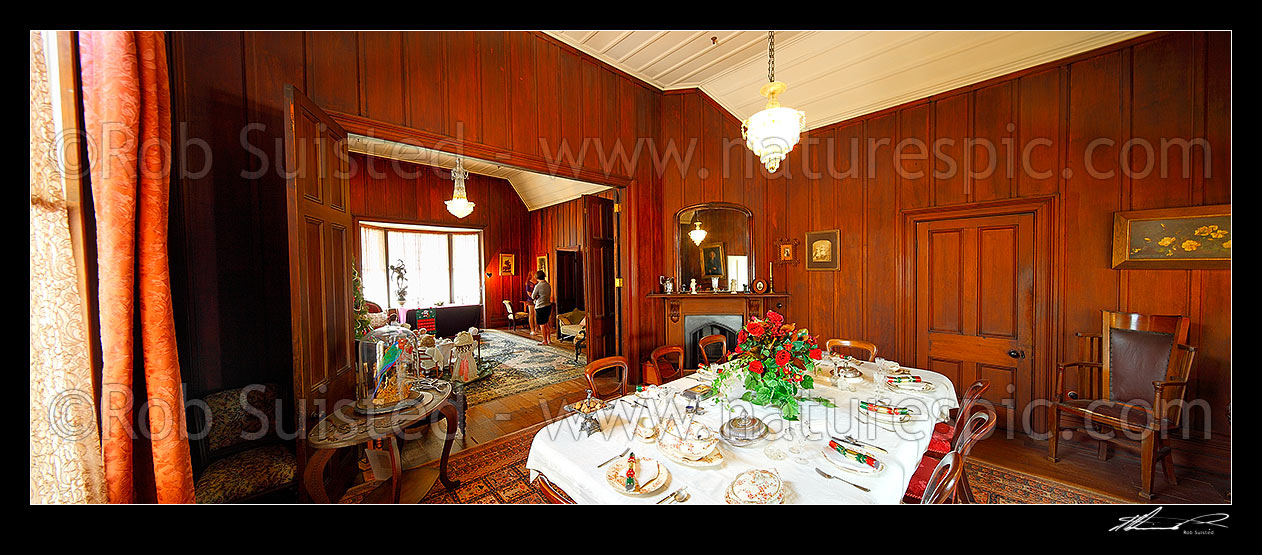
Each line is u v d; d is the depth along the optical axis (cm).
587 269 464
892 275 376
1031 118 311
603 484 135
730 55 386
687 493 130
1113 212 282
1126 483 245
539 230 927
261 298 238
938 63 334
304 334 201
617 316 449
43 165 140
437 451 298
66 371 146
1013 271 320
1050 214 304
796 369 187
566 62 372
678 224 461
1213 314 251
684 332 460
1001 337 326
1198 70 254
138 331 174
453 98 301
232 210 228
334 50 251
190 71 214
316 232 217
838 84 380
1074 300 297
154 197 170
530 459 165
